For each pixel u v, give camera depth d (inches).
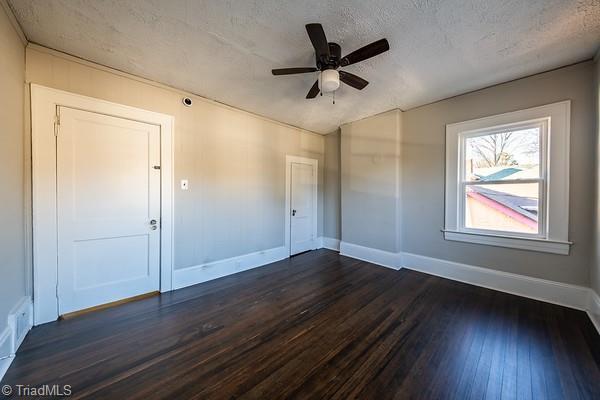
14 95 69.4
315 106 133.0
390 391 54.6
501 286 108.3
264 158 150.1
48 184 82.3
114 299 97.0
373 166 149.6
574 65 90.4
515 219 106.0
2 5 60.9
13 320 65.2
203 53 84.7
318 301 100.3
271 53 84.7
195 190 118.7
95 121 91.1
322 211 192.1
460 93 116.4
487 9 63.6
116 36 75.6
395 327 80.6
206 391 54.6
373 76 100.0
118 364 62.9
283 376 59.2
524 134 103.3
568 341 72.3
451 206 122.3
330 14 65.9
